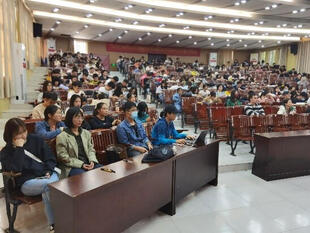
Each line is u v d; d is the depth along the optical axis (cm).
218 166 404
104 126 379
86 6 1044
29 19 1080
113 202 214
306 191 359
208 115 572
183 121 678
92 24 1305
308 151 419
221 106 612
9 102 656
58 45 1811
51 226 228
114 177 215
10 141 233
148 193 251
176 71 1416
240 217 287
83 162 270
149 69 1340
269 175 391
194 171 322
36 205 297
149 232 254
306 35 1567
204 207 307
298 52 1777
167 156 268
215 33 1586
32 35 1165
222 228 265
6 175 232
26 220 264
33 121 338
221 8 1062
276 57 2012
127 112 338
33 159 242
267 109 630
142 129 355
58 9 1052
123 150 319
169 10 1059
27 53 999
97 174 222
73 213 182
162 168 266
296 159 411
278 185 378
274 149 390
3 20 605
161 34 1588
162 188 270
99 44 1952
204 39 1761
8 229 246
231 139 479
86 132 290
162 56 2145
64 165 268
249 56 2369
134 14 1166
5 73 617
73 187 194
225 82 1153
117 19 1229
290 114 552
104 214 207
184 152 296
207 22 1298
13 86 681
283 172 402
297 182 391
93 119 381
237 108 577
